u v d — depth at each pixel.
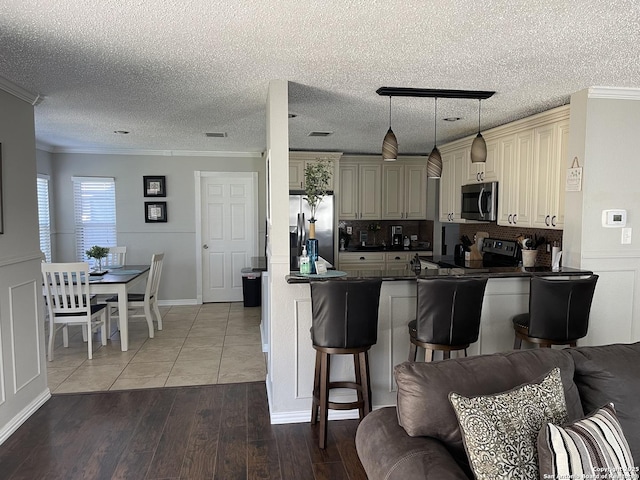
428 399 1.66
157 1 1.94
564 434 1.46
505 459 1.44
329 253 6.68
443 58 2.68
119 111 4.11
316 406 3.11
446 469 1.46
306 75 3.02
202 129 5.05
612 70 2.92
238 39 2.37
